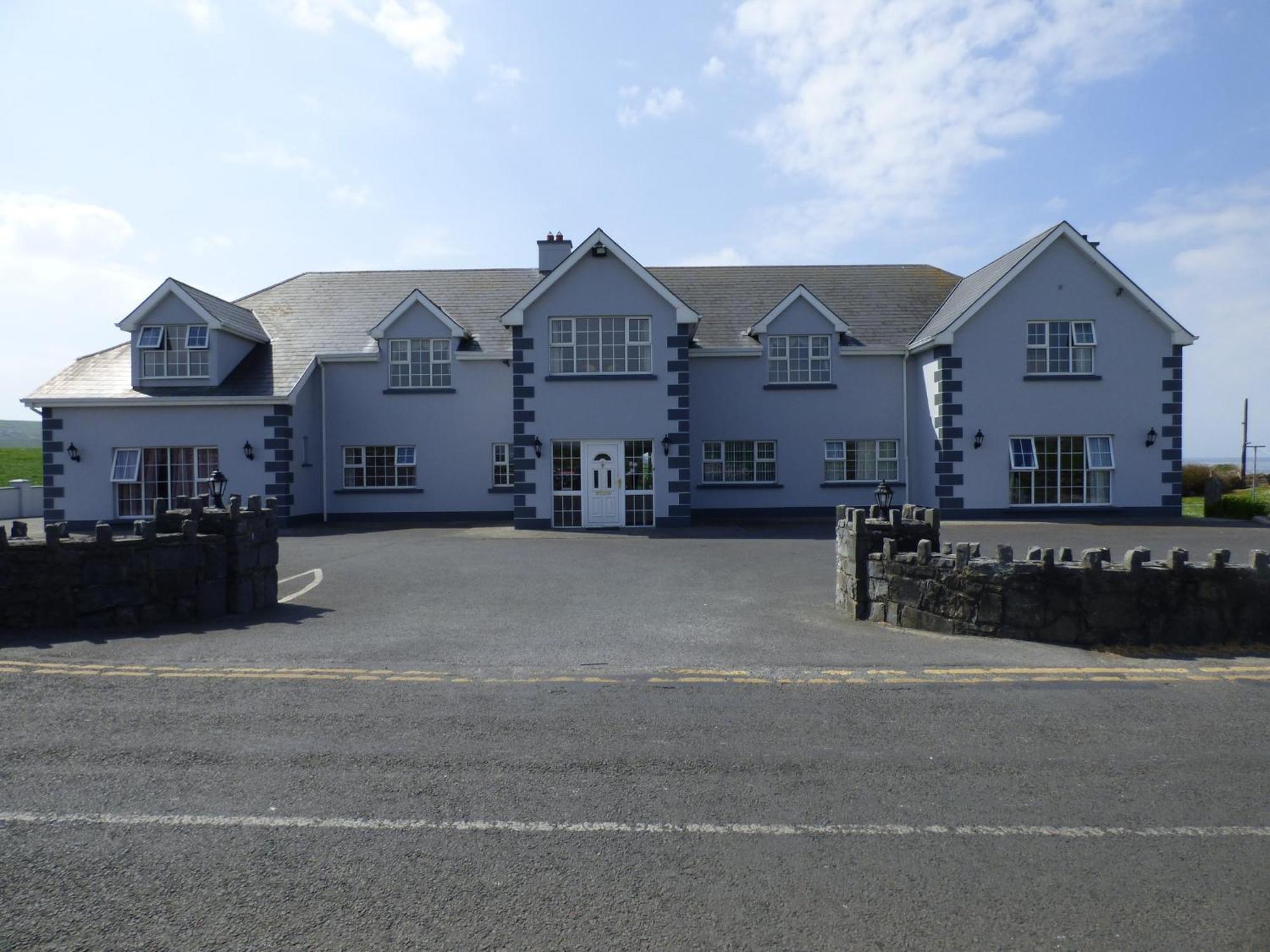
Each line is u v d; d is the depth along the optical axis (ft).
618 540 64.13
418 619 33.96
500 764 17.95
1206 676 24.75
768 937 11.71
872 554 33.22
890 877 13.35
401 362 84.84
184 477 78.13
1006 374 78.48
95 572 31.55
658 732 19.84
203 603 34.01
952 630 30.58
